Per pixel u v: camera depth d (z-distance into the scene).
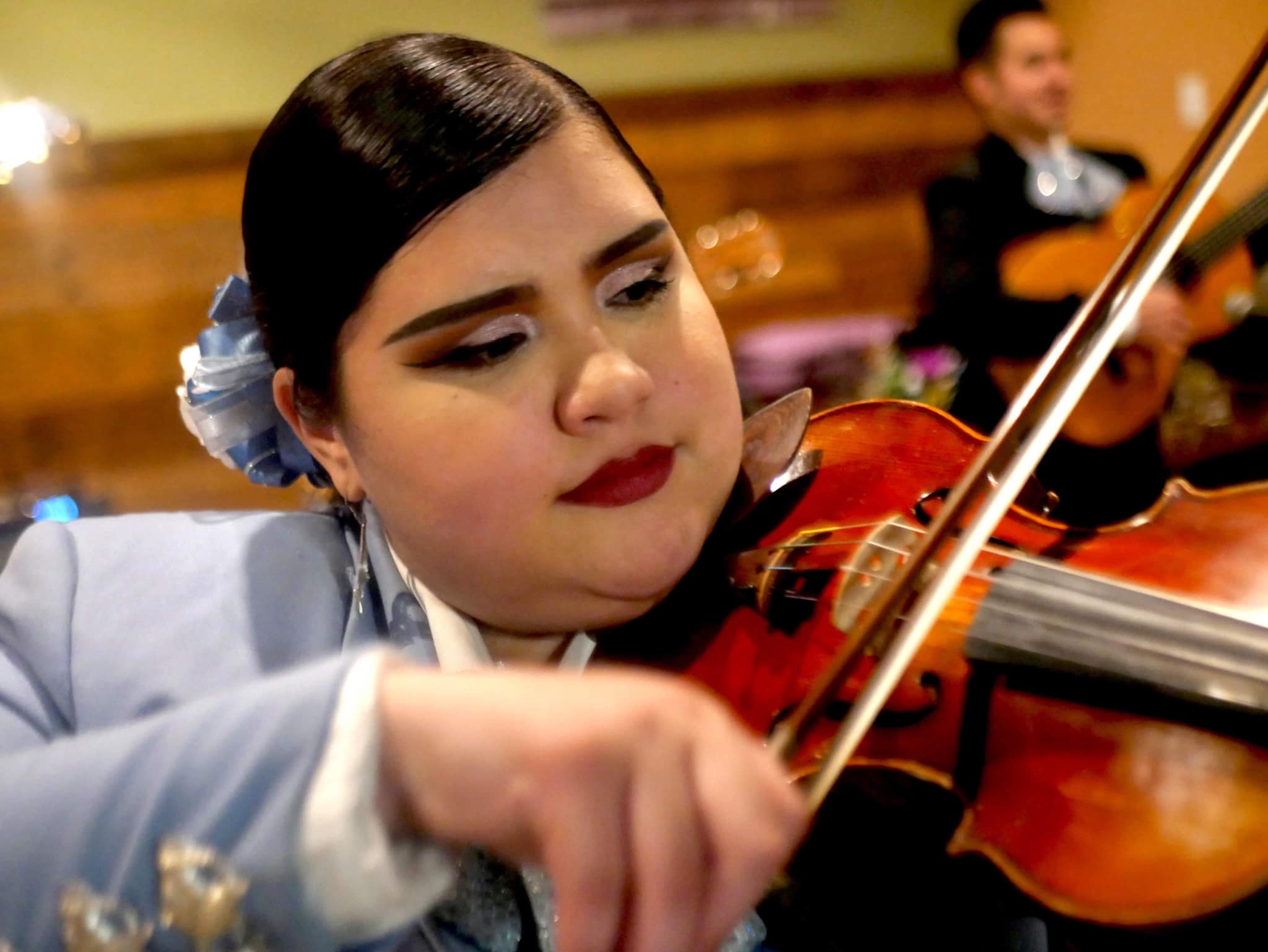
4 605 0.61
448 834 0.34
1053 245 1.68
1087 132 2.82
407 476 0.53
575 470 0.53
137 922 0.35
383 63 0.54
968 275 1.76
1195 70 2.46
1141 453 1.37
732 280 1.88
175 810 0.35
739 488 0.65
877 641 0.59
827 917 0.58
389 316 0.52
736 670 0.61
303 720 0.35
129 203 2.21
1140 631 0.54
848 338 2.35
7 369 2.16
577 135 0.54
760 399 2.19
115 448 2.26
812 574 0.65
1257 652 0.52
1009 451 0.67
